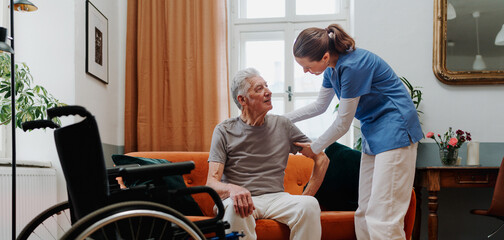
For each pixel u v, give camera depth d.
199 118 3.25
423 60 3.25
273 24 3.59
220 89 3.25
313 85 3.56
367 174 1.97
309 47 1.78
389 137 1.79
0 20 2.53
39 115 2.17
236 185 1.84
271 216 1.86
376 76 1.84
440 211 3.23
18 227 2.11
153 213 1.14
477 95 3.20
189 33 3.27
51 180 2.45
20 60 2.62
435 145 3.19
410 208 1.99
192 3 3.31
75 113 1.17
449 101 3.21
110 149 3.19
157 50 3.29
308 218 1.76
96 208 1.21
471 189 3.22
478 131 3.18
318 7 3.63
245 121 2.01
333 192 2.27
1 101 2.24
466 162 3.18
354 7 3.32
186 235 1.27
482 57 3.20
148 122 3.23
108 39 3.20
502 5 3.22
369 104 1.88
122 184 2.00
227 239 1.44
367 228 1.94
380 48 3.28
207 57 3.25
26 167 2.31
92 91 2.87
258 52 3.63
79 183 1.24
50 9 2.63
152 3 3.30
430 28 3.25
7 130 2.52
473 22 3.23
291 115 2.23
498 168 2.69
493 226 3.18
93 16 2.88
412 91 3.05
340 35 1.80
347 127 1.85
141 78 3.26
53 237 2.34
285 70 3.55
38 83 2.60
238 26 3.63
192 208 2.17
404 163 1.77
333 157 2.37
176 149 3.23
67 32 2.62
